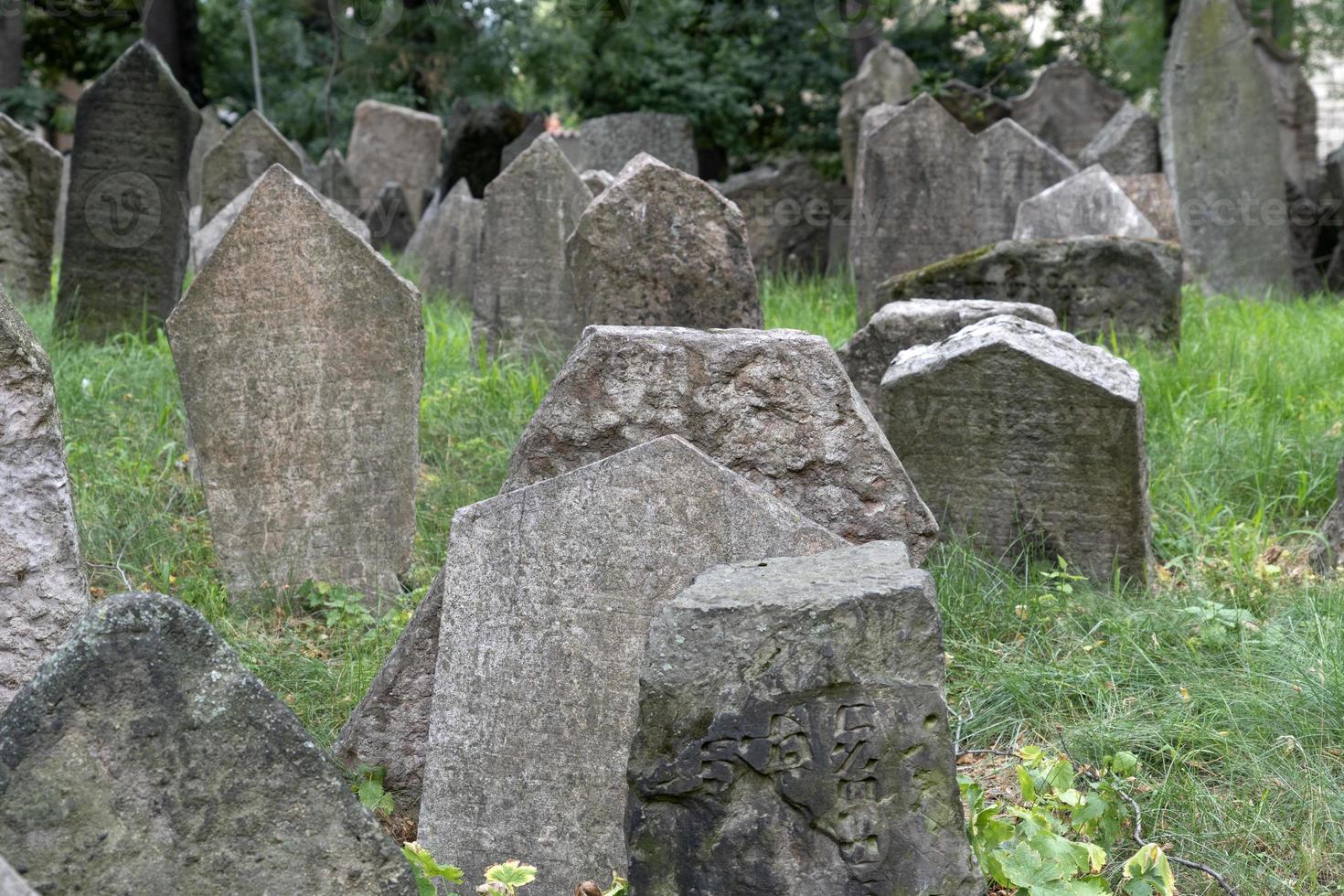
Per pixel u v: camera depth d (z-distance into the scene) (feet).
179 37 64.23
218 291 16.76
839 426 13.20
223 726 8.87
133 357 27.04
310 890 9.04
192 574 18.37
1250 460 21.30
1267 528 19.84
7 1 64.18
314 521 17.43
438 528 19.81
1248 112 41.91
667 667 9.39
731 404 13.24
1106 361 17.67
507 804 11.53
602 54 67.82
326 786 9.08
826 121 69.92
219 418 17.02
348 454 17.38
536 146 27.66
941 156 33.73
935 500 18.12
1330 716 13.41
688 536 11.14
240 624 16.96
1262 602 16.55
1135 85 73.26
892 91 54.80
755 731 9.32
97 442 22.34
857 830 9.32
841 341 29.58
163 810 8.77
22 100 63.77
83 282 30.09
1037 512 17.71
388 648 15.94
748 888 9.34
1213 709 13.58
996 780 12.98
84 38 74.28
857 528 13.26
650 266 22.48
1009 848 10.62
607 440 13.30
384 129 56.85
